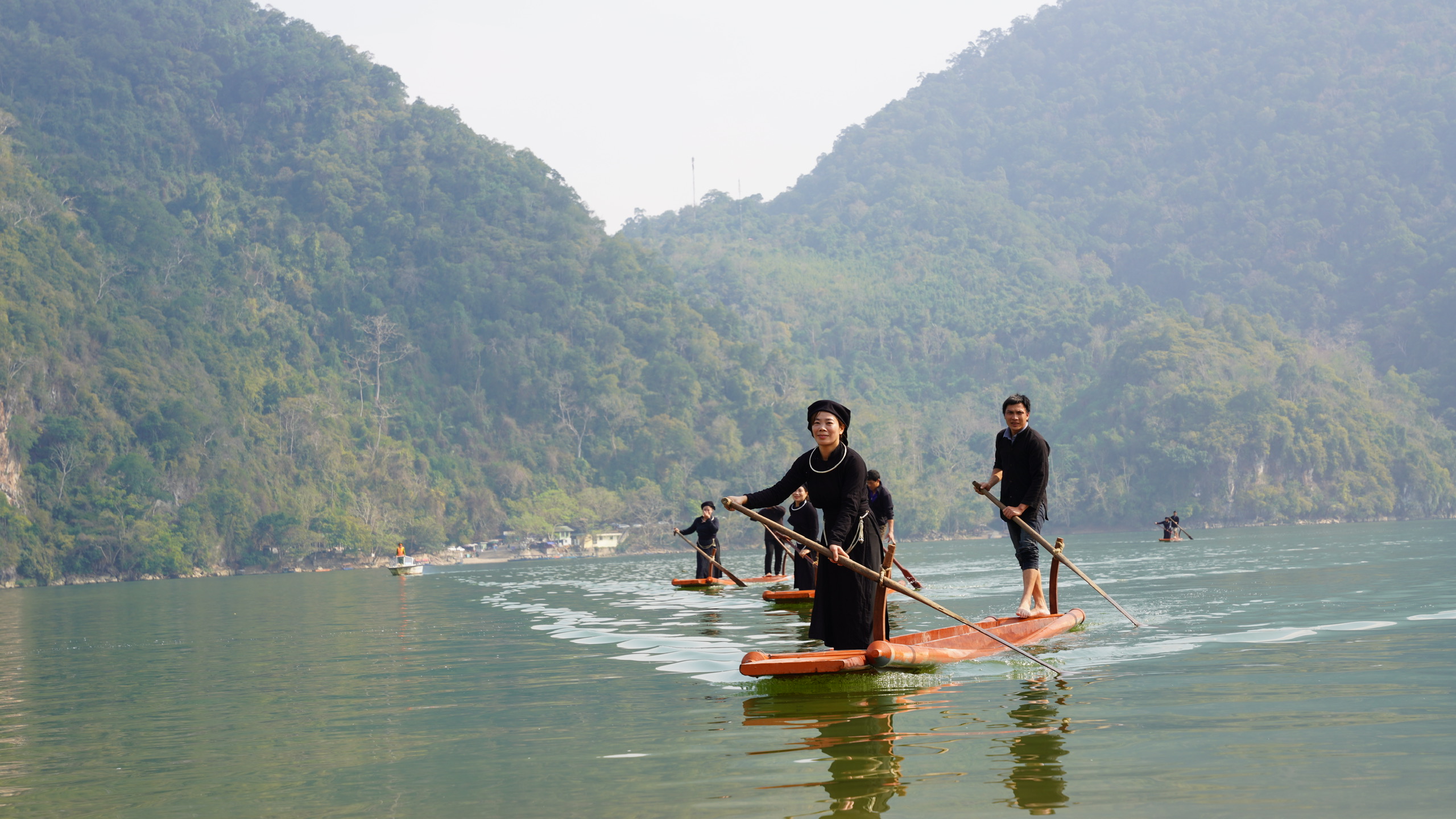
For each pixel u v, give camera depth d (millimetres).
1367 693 5293
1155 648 7230
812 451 7180
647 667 7598
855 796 3814
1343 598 10523
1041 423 144250
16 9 136750
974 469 135500
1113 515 120438
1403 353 153875
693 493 115312
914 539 118625
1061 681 6023
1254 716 4859
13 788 4609
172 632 14672
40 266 93875
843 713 5398
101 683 8469
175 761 5059
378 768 4684
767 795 3889
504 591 21406
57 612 23781
